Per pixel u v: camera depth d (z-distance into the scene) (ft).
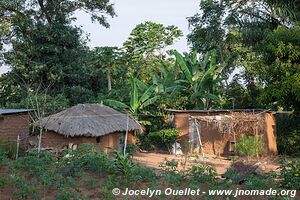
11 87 84.89
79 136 61.41
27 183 28.50
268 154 70.69
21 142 59.11
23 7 89.97
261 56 72.08
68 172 31.40
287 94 57.52
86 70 89.81
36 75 83.20
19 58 83.66
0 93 88.84
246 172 34.78
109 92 87.86
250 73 92.27
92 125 61.87
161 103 84.84
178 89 81.00
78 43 90.53
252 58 88.74
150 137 80.38
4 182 28.14
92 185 28.37
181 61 80.18
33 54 85.15
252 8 87.30
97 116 64.59
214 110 74.13
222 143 74.23
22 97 82.99
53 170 32.32
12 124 60.85
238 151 60.80
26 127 62.95
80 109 65.26
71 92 87.25
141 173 30.96
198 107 82.74
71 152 37.50
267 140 71.15
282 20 77.71
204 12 99.81
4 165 33.50
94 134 60.64
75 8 93.71
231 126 68.13
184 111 75.82
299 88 55.36
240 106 95.04
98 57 96.73
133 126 69.72
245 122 69.62
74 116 63.46
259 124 70.38
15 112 60.39
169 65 115.75
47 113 70.49
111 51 97.19
